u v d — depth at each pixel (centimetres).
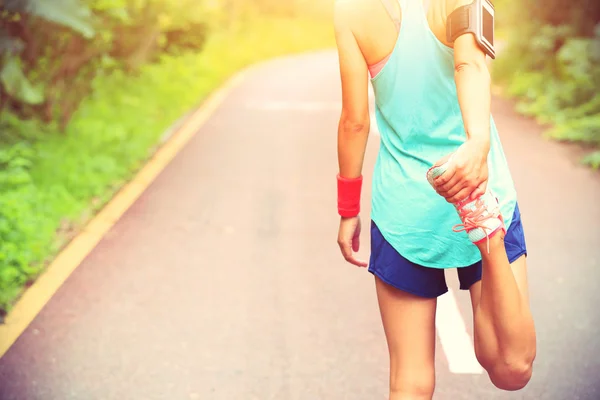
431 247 221
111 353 400
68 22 677
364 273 517
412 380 226
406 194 221
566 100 1206
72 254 564
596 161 830
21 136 874
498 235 193
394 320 229
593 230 606
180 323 436
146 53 1290
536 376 370
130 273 521
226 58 2433
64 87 959
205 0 1477
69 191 732
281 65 2600
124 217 665
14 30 809
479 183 187
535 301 464
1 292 474
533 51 1570
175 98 1442
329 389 361
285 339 415
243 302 467
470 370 376
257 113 1324
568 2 1510
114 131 942
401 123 221
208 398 354
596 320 435
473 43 195
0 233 530
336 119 1238
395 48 213
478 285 227
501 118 1199
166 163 902
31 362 391
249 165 883
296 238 597
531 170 828
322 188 765
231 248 574
